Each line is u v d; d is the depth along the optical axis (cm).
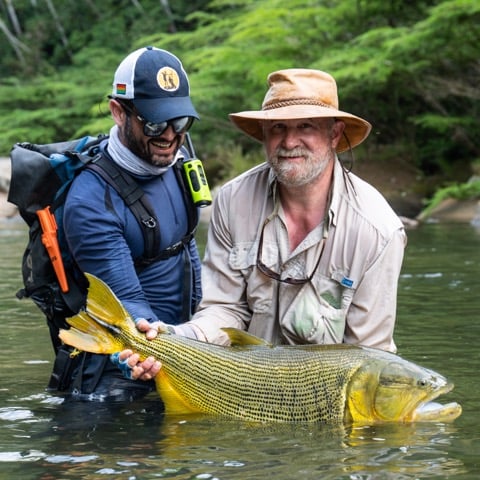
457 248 1187
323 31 2417
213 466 355
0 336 646
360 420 416
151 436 400
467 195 1786
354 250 468
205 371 435
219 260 493
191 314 509
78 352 471
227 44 2562
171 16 3453
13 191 488
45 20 3862
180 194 500
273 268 480
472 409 438
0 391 491
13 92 3244
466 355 555
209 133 2655
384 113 2358
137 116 469
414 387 411
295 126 460
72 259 486
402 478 339
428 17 2138
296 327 474
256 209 485
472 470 347
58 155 486
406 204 2022
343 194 473
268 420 425
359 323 472
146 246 487
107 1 3809
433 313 705
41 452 378
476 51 2084
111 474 348
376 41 2203
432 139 2327
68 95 3055
